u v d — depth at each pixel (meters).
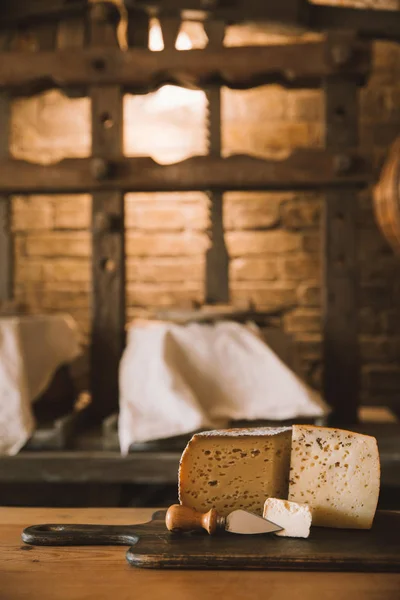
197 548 0.93
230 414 2.48
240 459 1.07
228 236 4.20
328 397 2.85
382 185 2.90
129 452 2.49
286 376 2.52
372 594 0.82
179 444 2.48
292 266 4.18
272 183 2.87
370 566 0.89
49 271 4.28
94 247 2.94
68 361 2.98
